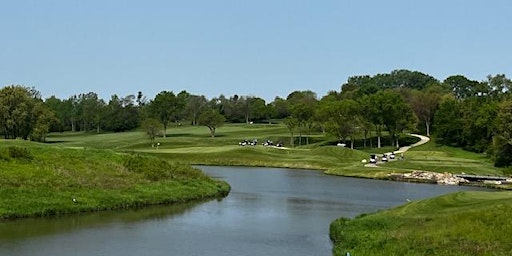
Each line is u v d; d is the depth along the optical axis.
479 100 176.25
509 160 114.81
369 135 186.88
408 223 37.09
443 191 76.75
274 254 34.44
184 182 67.81
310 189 77.25
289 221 48.28
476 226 32.53
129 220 46.88
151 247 35.97
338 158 132.00
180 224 45.44
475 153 150.38
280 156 131.75
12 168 56.59
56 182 55.69
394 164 112.94
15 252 33.97
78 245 36.28
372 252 31.08
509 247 28.73
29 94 134.62
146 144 156.62
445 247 29.66
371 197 68.50
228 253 34.56
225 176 96.75
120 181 61.16
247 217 50.22
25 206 48.19
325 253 34.78
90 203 52.47
